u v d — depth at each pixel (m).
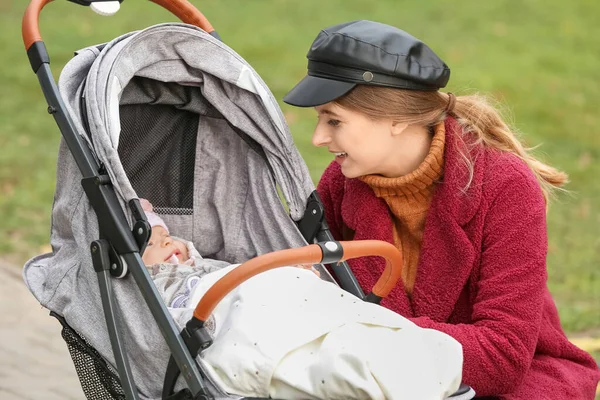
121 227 3.67
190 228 4.68
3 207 8.99
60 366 5.98
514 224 3.94
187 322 3.44
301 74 13.81
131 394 3.54
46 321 6.67
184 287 4.17
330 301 3.61
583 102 13.95
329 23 16.88
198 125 4.62
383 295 3.85
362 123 3.93
